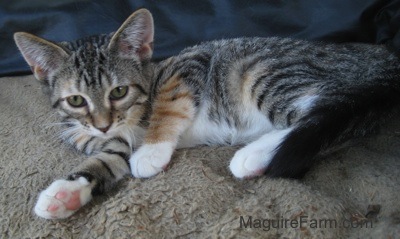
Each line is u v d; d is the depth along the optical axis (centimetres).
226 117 37
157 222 28
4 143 38
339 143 32
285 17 46
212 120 37
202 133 38
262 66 35
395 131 34
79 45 36
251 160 32
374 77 34
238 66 36
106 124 34
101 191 32
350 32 45
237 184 31
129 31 35
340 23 45
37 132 40
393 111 34
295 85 34
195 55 39
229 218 28
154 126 36
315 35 46
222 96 37
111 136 35
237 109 36
